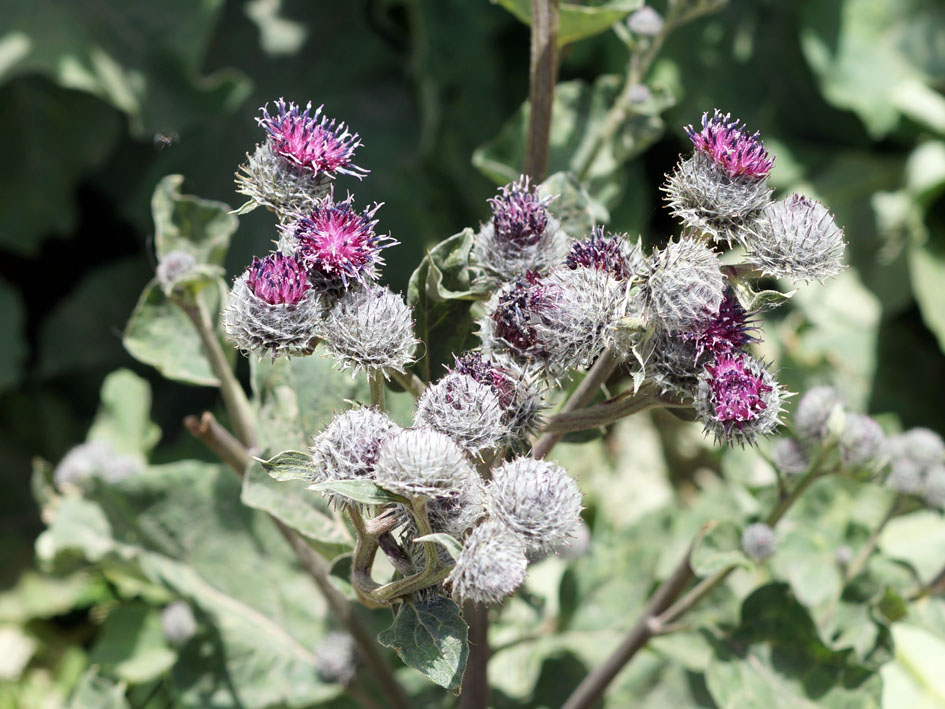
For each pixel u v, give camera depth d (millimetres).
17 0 736
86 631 784
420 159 851
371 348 311
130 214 854
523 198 338
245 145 859
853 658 397
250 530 480
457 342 356
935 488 425
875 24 940
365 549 319
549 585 595
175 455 742
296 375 406
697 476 911
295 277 309
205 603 462
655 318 309
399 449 290
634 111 455
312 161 326
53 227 886
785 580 438
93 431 560
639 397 327
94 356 896
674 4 459
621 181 467
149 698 511
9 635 770
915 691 519
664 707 499
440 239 875
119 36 760
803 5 935
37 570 810
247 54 876
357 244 315
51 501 492
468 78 885
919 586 440
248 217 836
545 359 316
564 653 500
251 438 409
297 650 463
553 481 299
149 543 472
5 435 870
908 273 928
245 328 311
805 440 401
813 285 949
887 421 596
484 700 398
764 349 914
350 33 903
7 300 852
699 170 325
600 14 395
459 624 302
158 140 435
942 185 897
